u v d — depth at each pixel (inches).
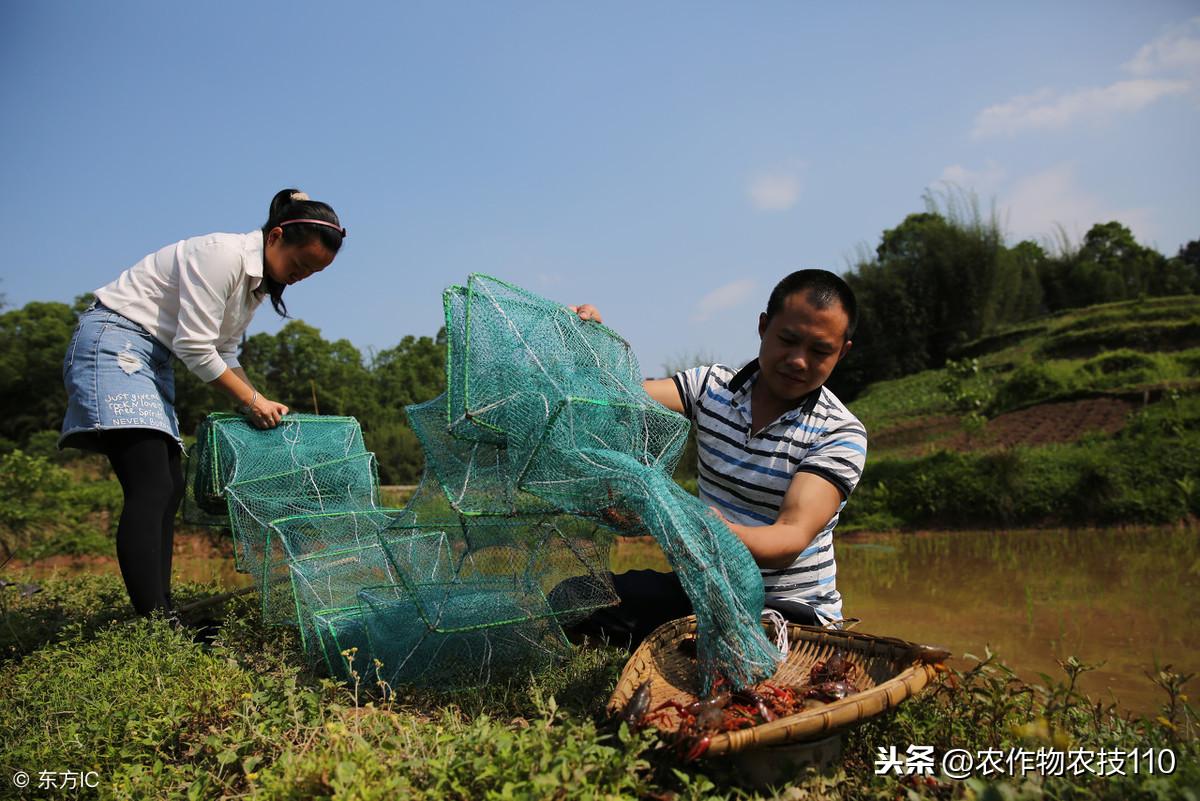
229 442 164.2
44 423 1419.8
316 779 91.1
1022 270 1568.7
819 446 125.1
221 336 165.6
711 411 136.2
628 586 140.6
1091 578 343.9
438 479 131.5
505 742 91.7
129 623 148.5
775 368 121.1
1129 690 191.2
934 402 978.1
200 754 111.4
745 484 130.5
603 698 125.3
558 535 137.9
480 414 113.2
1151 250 1616.6
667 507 103.3
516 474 114.7
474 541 134.6
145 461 156.9
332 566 156.8
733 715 96.7
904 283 1413.6
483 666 135.5
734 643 101.5
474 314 116.6
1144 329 1005.2
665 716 98.6
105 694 123.6
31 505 504.4
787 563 115.2
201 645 144.9
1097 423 674.8
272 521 154.6
